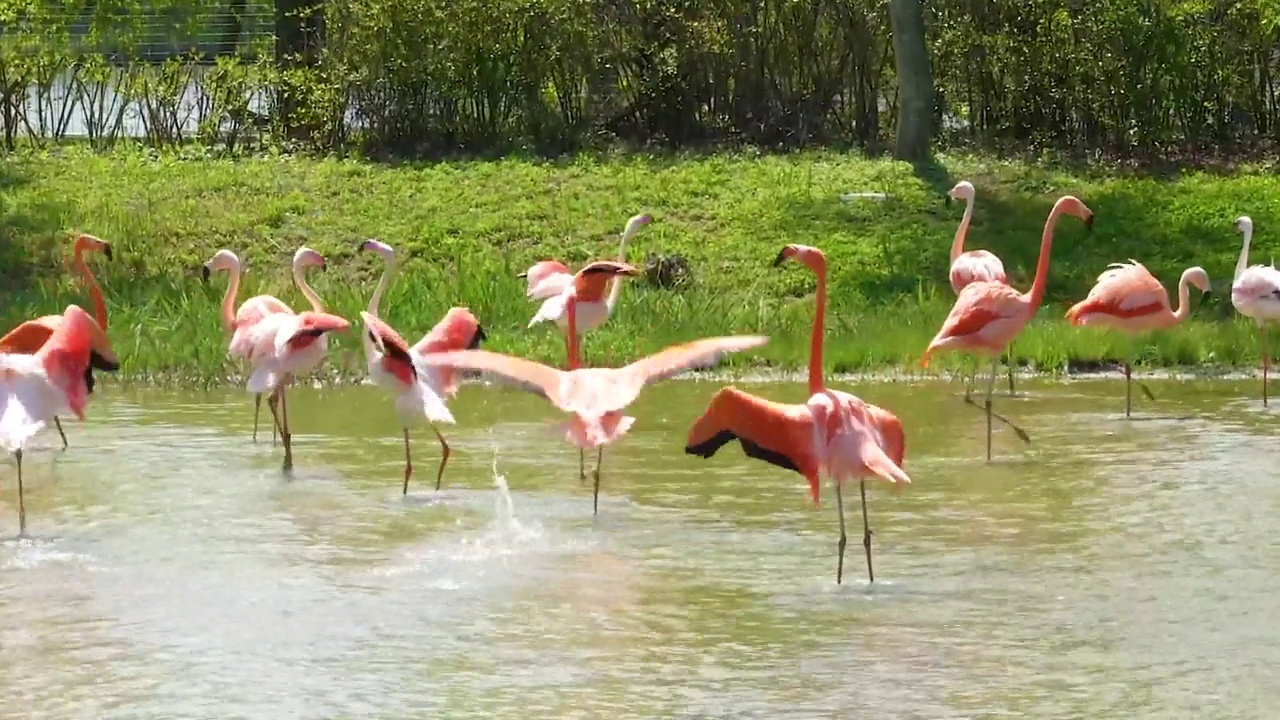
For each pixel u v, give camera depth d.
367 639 7.82
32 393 9.49
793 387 14.03
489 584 8.64
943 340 11.74
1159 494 10.38
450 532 9.62
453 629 7.95
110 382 14.38
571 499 10.41
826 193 19.80
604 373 9.00
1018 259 17.75
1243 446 11.70
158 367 14.56
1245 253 14.28
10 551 9.25
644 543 9.40
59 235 17.78
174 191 19.61
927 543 9.35
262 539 9.50
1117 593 8.43
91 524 9.82
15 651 7.66
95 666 7.47
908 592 8.47
